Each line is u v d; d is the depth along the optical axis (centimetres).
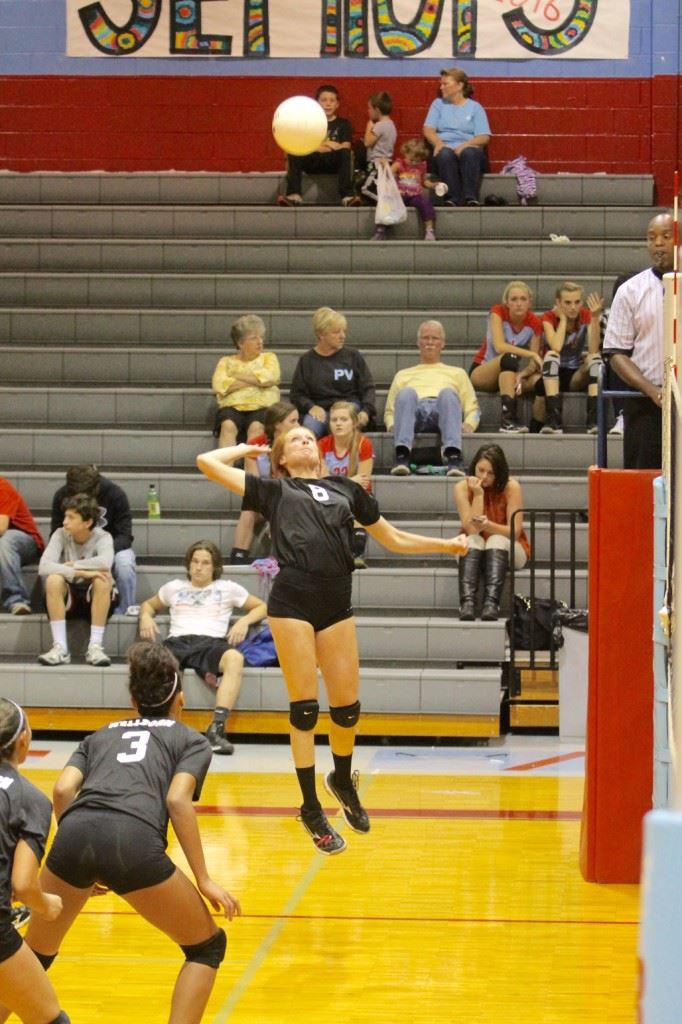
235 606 1255
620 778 836
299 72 1919
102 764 548
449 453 1420
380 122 1819
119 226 1798
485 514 1323
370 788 1063
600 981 666
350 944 720
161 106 1933
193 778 543
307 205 1825
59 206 1808
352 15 1911
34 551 1339
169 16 1923
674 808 143
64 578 1262
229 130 1928
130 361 1609
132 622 1286
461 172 1794
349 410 1358
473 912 775
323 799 1026
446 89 1836
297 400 1448
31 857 475
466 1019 618
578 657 1227
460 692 1220
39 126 1941
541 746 1217
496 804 1015
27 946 491
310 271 1727
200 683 1228
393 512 1408
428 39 1906
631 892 817
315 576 736
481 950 711
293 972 679
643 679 840
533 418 1504
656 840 131
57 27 1934
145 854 522
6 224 1808
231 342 1652
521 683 1245
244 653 1243
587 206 1792
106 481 1327
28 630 1292
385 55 1909
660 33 1886
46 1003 486
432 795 1041
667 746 768
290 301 1681
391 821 967
